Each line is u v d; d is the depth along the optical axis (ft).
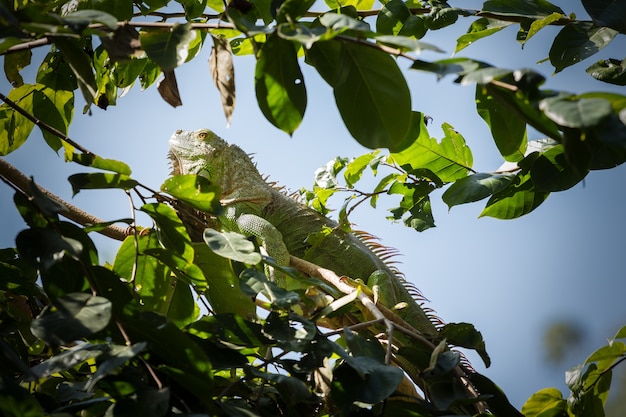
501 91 14.11
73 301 15.05
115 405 14.69
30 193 16.80
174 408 15.81
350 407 16.20
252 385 18.53
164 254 19.47
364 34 15.47
